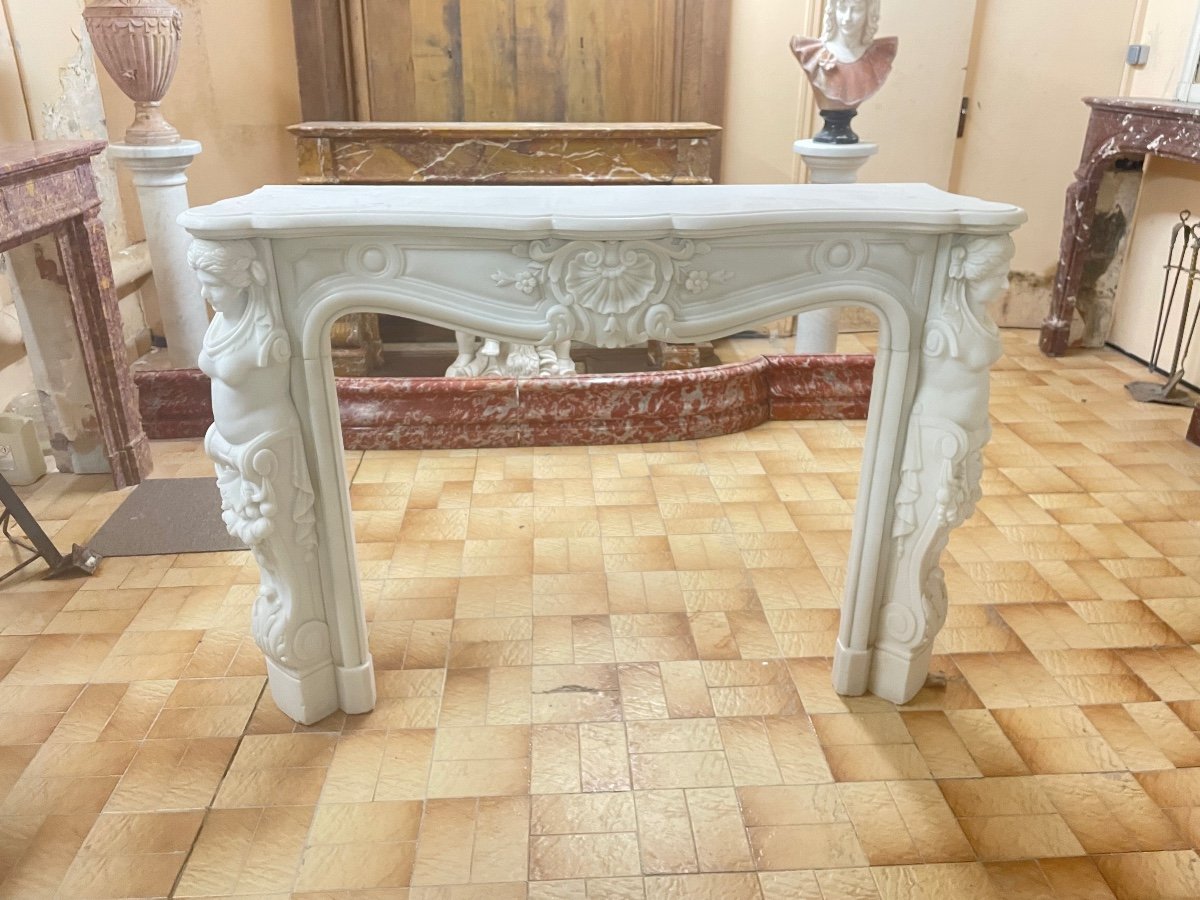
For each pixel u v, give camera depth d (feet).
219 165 13.24
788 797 5.56
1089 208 12.59
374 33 12.81
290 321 5.24
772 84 13.37
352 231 5.03
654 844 5.23
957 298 5.35
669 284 5.28
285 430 5.34
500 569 7.95
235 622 7.23
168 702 6.34
